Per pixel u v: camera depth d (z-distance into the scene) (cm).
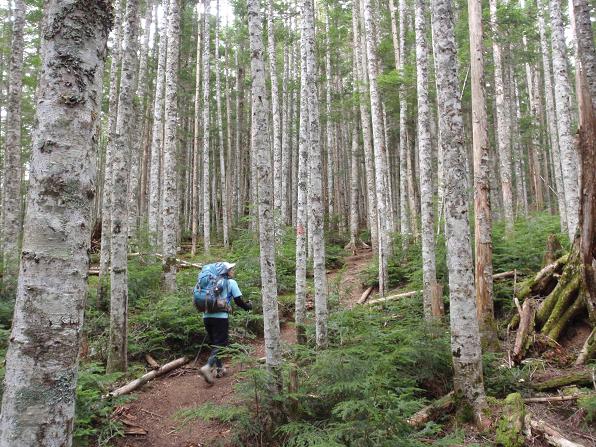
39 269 213
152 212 1466
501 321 748
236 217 2431
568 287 659
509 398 462
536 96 2164
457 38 1370
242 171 2794
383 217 1063
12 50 1038
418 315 812
